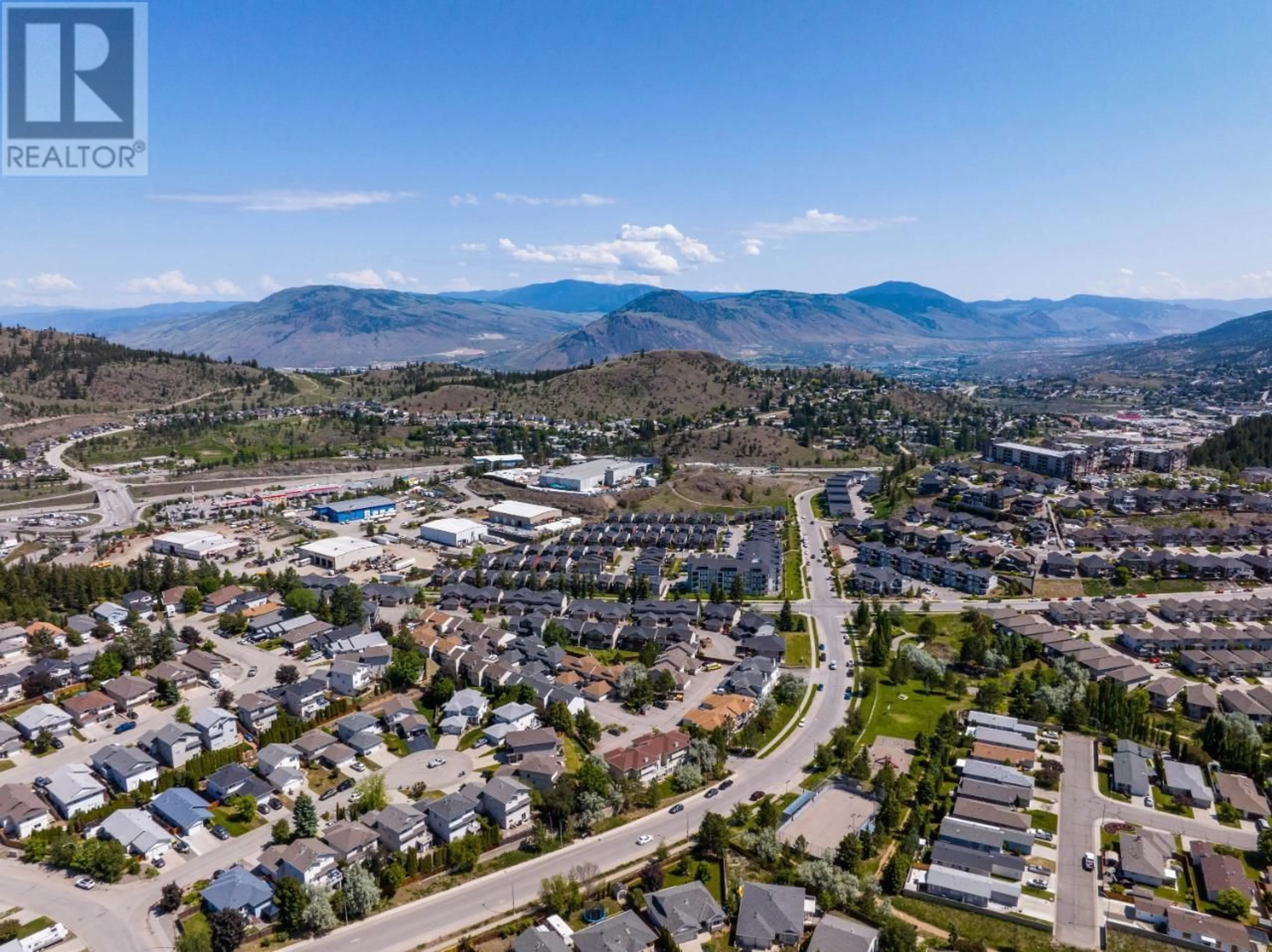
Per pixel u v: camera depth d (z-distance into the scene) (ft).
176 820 364.79
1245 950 295.69
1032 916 318.86
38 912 311.68
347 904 312.29
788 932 302.25
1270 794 403.95
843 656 580.71
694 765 418.72
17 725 445.78
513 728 456.04
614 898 325.62
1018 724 464.24
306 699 474.08
